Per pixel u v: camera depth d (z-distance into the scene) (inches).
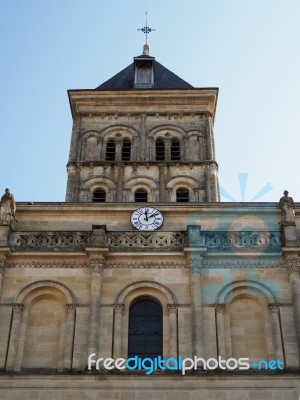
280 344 1204.5
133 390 1133.1
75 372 1162.6
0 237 1307.8
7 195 1384.1
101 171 1801.2
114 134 1931.6
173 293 1266.0
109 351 1198.3
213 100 1987.0
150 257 1309.1
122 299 1258.6
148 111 1968.5
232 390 1133.7
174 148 1910.7
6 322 1230.9
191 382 1141.1
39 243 1325.0
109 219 1440.7
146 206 1444.4
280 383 1139.3
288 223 1332.4
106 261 1302.9
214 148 1905.8
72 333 1213.7
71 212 1448.1
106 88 2042.3
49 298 1280.8
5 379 1143.0
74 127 1935.3
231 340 1226.6
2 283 1270.9
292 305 1249.4
